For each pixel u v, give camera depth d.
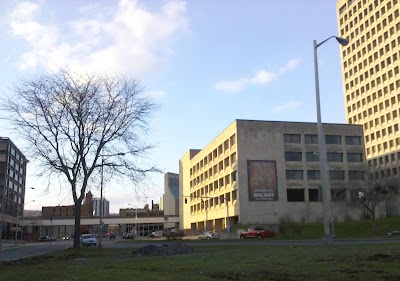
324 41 25.47
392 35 114.50
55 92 34.75
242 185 84.56
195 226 124.75
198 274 11.19
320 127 24.62
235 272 11.18
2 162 108.44
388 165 113.44
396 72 112.62
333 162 89.19
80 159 35.47
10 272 15.41
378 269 10.35
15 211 122.31
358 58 129.12
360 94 127.19
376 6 121.75
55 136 34.84
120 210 195.75
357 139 92.50
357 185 84.62
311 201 86.38
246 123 87.38
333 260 12.75
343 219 84.25
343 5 138.25
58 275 12.67
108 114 35.97
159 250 23.55
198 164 122.06
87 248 34.81
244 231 62.94
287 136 88.94
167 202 166.00
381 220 70.31
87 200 127.81
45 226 141.62
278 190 85.31
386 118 115.44
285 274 10.37
